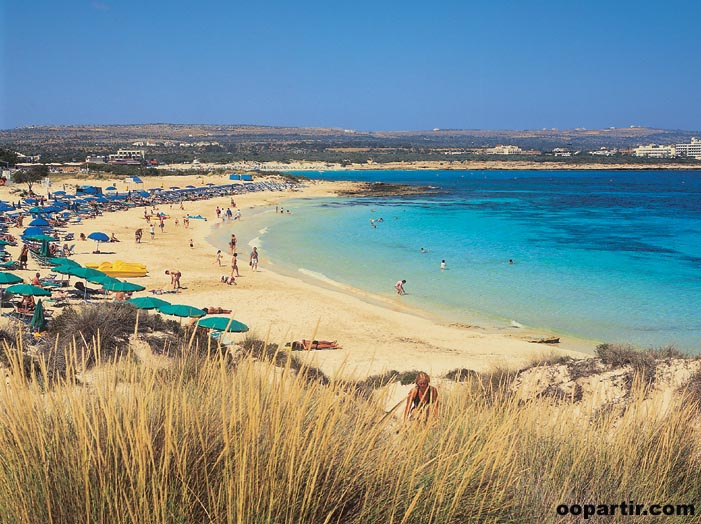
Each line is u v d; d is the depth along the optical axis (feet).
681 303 109.50
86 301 88.17
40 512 7.63
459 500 9.27
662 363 29.45
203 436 9.18
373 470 9.40
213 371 11.69
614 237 203.10
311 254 167.43
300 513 8.13
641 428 14.02
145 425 8.41
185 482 8.18
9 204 226.58
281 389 9.77
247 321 90.43
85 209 236.43
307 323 92.43
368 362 65.36
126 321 41.11
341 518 8.62
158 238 185.26
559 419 14.53
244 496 7.93
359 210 300.81
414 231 218.18
